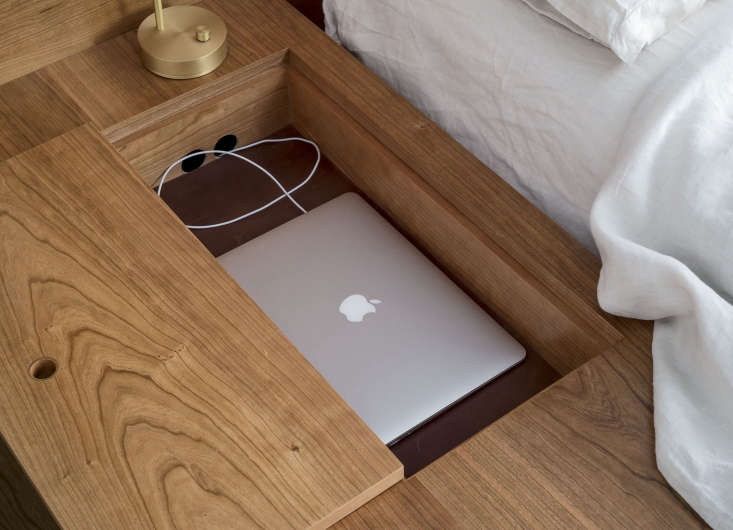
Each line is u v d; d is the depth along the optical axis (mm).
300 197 1509
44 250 1186
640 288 1101
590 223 1150
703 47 1208
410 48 1454
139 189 1259
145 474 992
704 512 986
